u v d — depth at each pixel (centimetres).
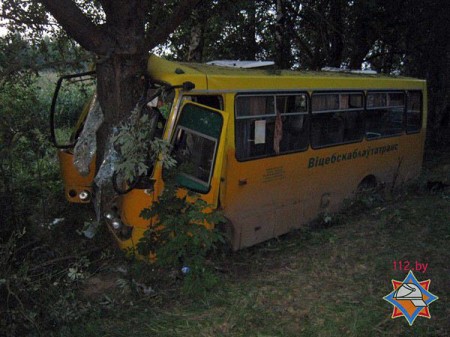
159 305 529
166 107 586
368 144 905
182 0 618
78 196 685
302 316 491
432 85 1558
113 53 593
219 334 462
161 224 559
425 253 637
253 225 690
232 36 1354
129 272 564
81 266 565
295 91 734
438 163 1318
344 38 1372
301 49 1552
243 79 649
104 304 516
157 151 534
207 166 581
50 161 881
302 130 756
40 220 676
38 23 662
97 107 657
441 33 1398
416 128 1061
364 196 895
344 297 529
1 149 658
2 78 600
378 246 671
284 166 725
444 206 838
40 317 477
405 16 1349
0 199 641
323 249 680
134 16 592
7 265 533
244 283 581
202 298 536
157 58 657
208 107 579
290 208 749
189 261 541
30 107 705
